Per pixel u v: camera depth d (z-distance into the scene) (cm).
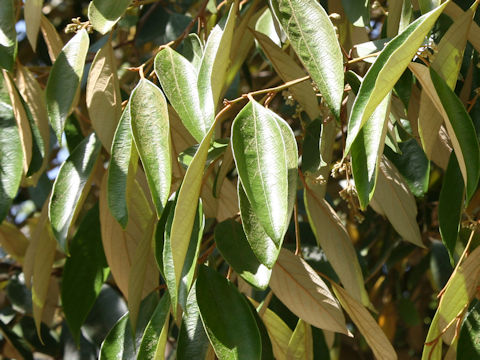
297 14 41
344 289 54
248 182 36
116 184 42
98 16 45
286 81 53
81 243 56
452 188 46
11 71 46
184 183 36
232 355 41
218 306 42
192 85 42
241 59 58
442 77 43
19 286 84
